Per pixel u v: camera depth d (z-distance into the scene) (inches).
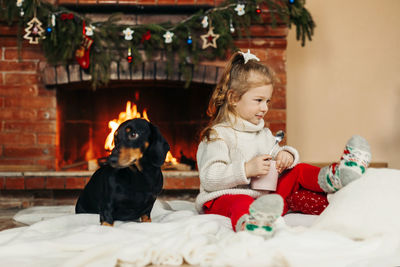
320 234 41.2
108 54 105.9
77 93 120.3
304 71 124.6
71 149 118.3
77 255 38.5
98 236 44.9
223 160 56.7
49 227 54.7
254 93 59.2
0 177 103.3
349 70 125.2
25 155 107.7
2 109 107.4
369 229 43.9
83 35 101.3
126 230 47.4
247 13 107.4
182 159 120.6
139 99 123.6
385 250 40.1
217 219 52.0
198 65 109.4
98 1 106.5
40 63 107.3
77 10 107.3
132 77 108.4
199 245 40.8
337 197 48.5
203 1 108.1
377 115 125.5
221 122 62.7
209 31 103.7
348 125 125.3
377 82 125.6
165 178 106.0
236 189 56.8
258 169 53.7
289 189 58.1
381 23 125.5
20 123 107.6
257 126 60.6
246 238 39.8
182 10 108.4
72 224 56.1
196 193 109.9
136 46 106.8
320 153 124.8
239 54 63.1
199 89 121.2
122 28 104.3
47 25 101.9
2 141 107.5
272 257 36.5
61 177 104.3
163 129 124.0
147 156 52.2
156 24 105.3
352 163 50.4
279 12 108.6
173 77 109.1
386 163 119.5
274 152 62.4
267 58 111.3
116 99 123.0
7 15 102.4
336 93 125.1
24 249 42.3
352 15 125.1
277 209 41.4
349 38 125.1
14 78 107.5
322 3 124.8
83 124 120.8
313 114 124.8
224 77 62.8
